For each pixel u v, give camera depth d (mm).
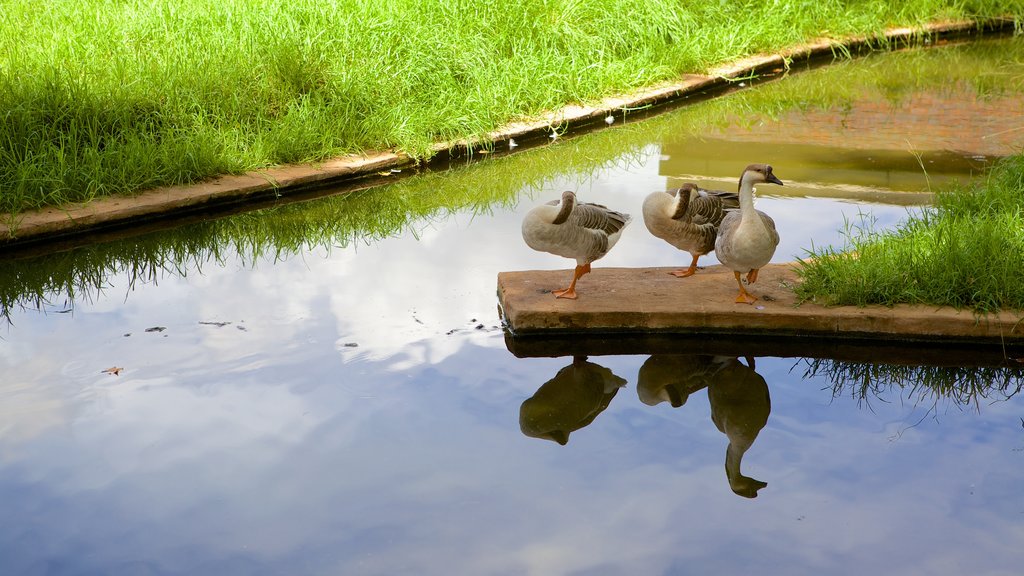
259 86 10352
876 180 9797
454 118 10766
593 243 6281
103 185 8422
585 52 12859
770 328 6246
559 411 5438
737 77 14188
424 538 4266
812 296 6441
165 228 8367
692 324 6273
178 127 9594
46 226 7781
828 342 6230
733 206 7098
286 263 7750
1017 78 14547
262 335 6336
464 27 12195
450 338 6328
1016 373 6016
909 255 6578
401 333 6387
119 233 8102
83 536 4262
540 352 6242
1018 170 8547
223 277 7426
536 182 9938
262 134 9758
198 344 6184
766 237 5957
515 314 6246
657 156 10828
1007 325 6039
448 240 8312
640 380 5879
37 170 8266
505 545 4219
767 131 11859
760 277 6922
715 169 10273
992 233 6766
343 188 9641
